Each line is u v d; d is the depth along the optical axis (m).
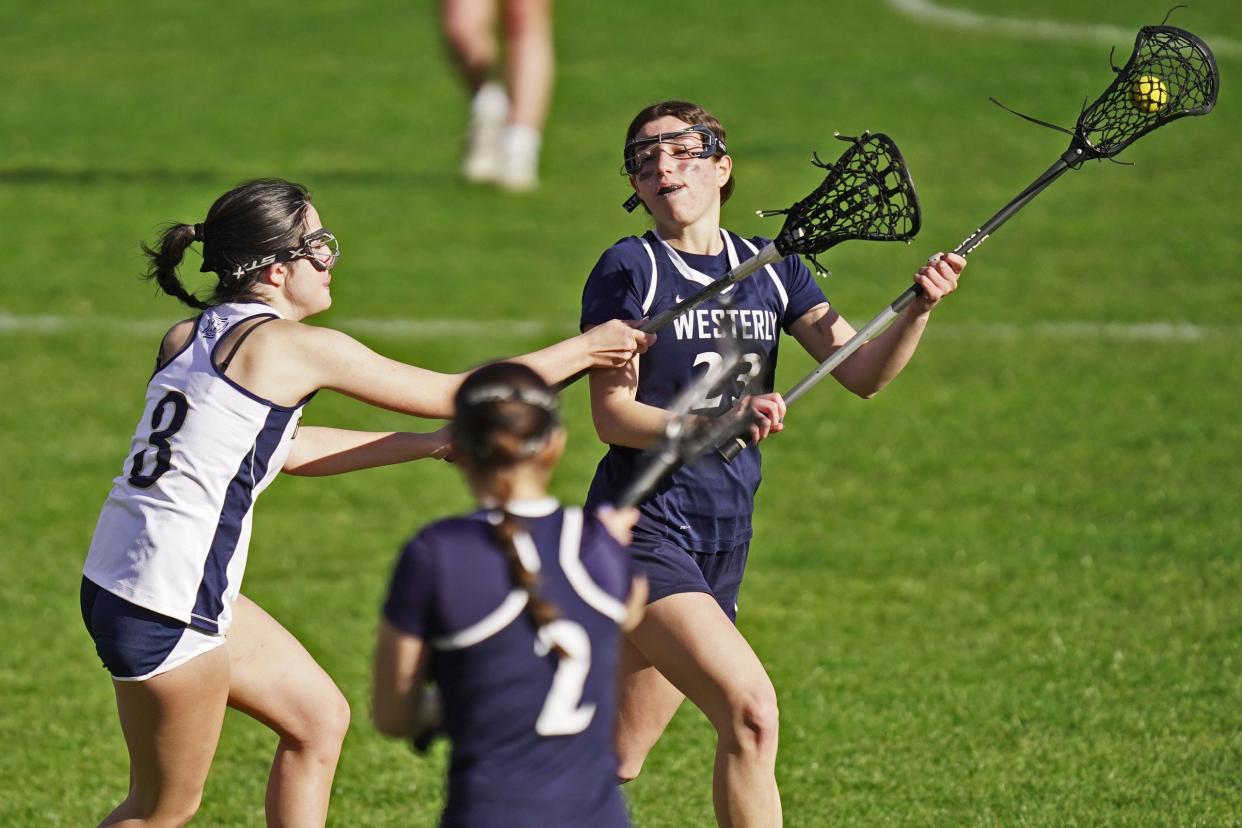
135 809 16.95
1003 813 20.59
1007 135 71.06
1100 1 95.19
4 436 40.06
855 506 34.88
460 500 36.16
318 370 16.33
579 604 12.77
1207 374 44.09
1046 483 36.09
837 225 17.56
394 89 82.25
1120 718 23.62
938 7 95.44
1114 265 54.84
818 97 77.88
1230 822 20.11
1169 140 69.19
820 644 27.06
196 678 16.16
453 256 57.38
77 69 86.38
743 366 18.08
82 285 52.88
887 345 18.27
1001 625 27.77
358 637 28.02
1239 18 88.94
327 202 63.66
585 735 12.78
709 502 17.84
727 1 97.94
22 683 25.78
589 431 40.53
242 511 16.28
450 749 12.88
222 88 82.38
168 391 16.33
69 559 32.03
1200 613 28.06
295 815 17.06
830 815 20.70
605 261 18.19
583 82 82.25
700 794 21.64
